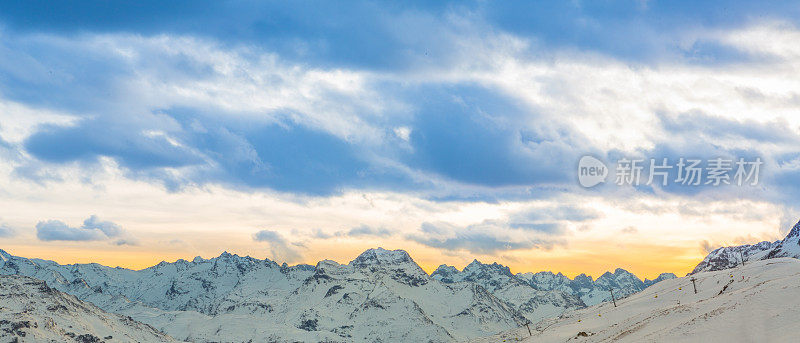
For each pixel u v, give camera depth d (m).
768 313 136.38
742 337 129.38
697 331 140.00
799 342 116.88
